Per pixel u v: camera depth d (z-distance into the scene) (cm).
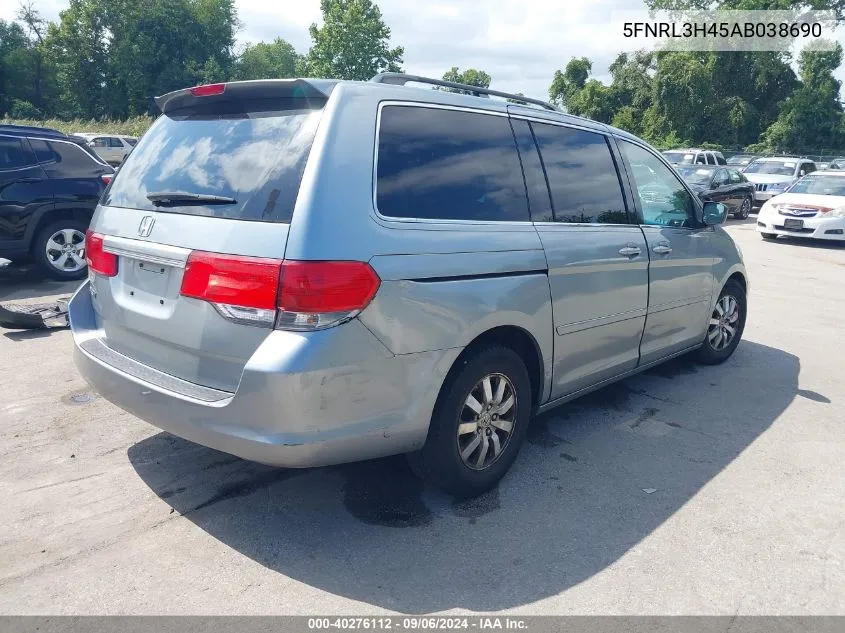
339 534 301
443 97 322
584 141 401
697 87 4831
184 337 279
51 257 780
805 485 358
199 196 282
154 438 389
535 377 361
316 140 270
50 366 502
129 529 299
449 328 292
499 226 325
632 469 373
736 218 1912
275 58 8500
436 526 310
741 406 473
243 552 285
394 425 280
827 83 5172
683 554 293
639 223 432
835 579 278
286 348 249
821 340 658
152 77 6294
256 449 256
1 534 292
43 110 6794
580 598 262
